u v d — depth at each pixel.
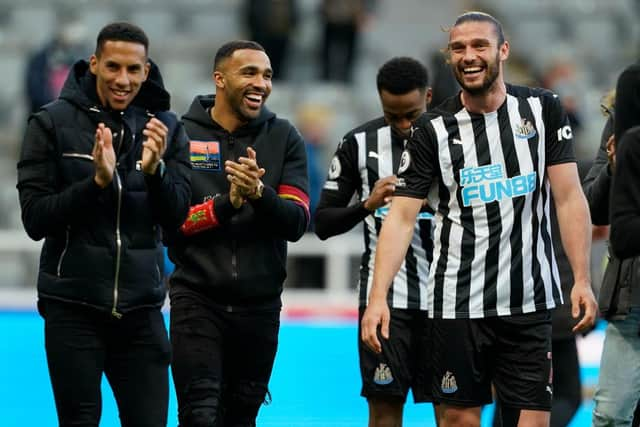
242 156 19.66
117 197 16.64
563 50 64.06
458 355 17.91
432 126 17.83
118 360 17.11
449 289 17.88
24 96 55.03
